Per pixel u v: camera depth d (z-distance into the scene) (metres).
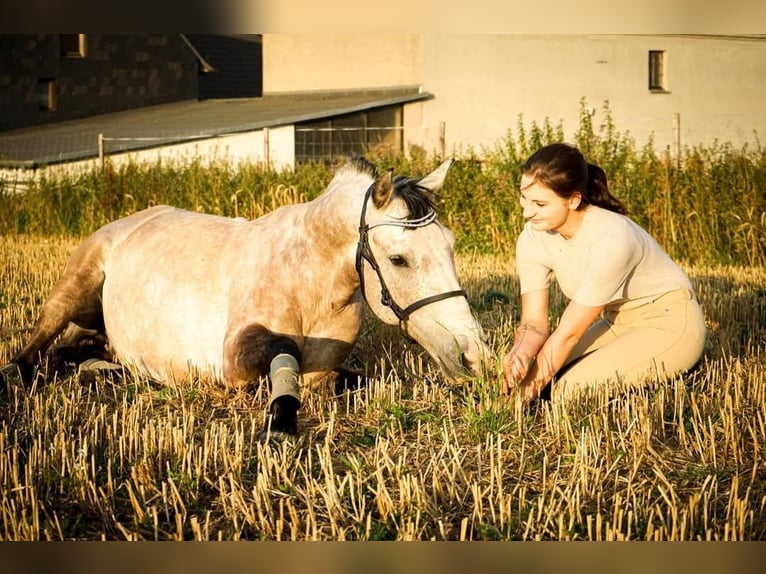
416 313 4.91
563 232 5.19
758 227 14.14
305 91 38.62
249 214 17.72
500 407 5.05
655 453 4.65
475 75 33.41
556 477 4.36
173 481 4.41
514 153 16.20
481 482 4.39
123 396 5.81
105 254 6.63
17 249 15.16
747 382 5.84
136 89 43.31
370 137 32.59
